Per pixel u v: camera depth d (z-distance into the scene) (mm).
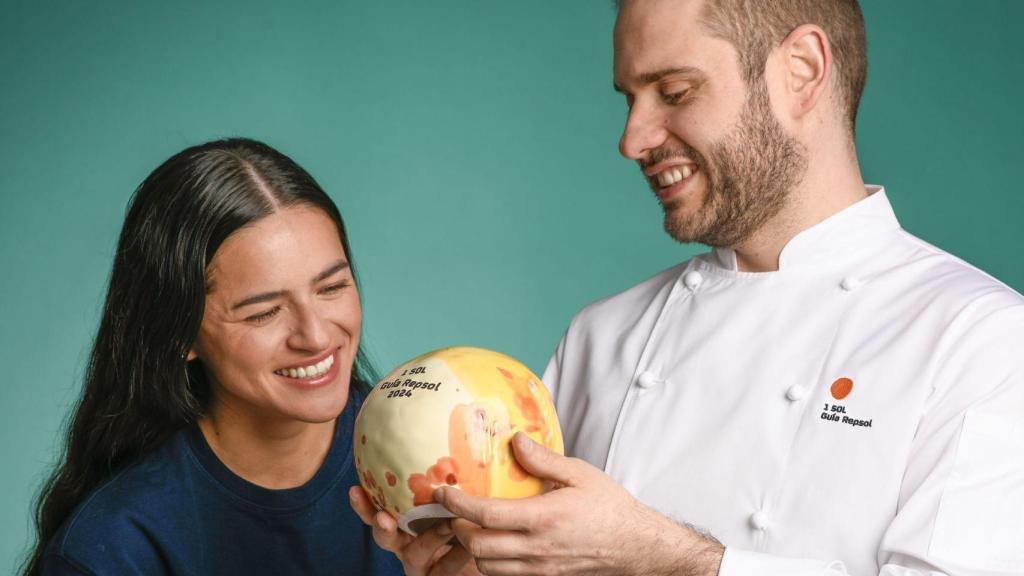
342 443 2174
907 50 4316
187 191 1906
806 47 1992
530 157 5008
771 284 2125
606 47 4930
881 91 4348
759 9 1961
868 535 1846
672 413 2137
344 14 5102
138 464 2084
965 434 1796
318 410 1965
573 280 4984
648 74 2006
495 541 1652
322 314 1929
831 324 2033
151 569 2002
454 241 5062
